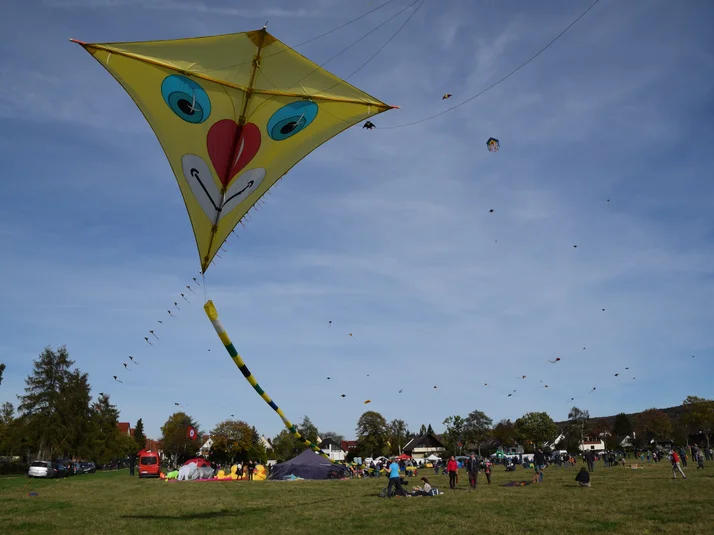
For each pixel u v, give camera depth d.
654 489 26.52
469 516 17.81
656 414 121.00
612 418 142.75
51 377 66.75
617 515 17.23
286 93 11.55
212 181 12.13
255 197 12.69
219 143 11.81
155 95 11.09
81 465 64.69
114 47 10.30
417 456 121.19
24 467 65.94
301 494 29.27
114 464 93.88
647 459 72.38
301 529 15.46
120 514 19.55
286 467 49.47
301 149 12.52
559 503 21.25
